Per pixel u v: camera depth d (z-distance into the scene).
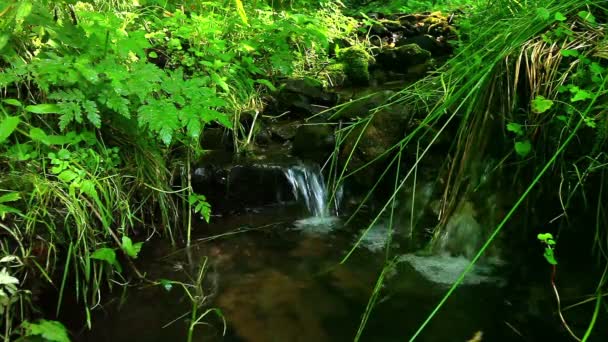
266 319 1.88
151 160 2.50
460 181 2.39
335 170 2.90
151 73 2.14
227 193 2.76
